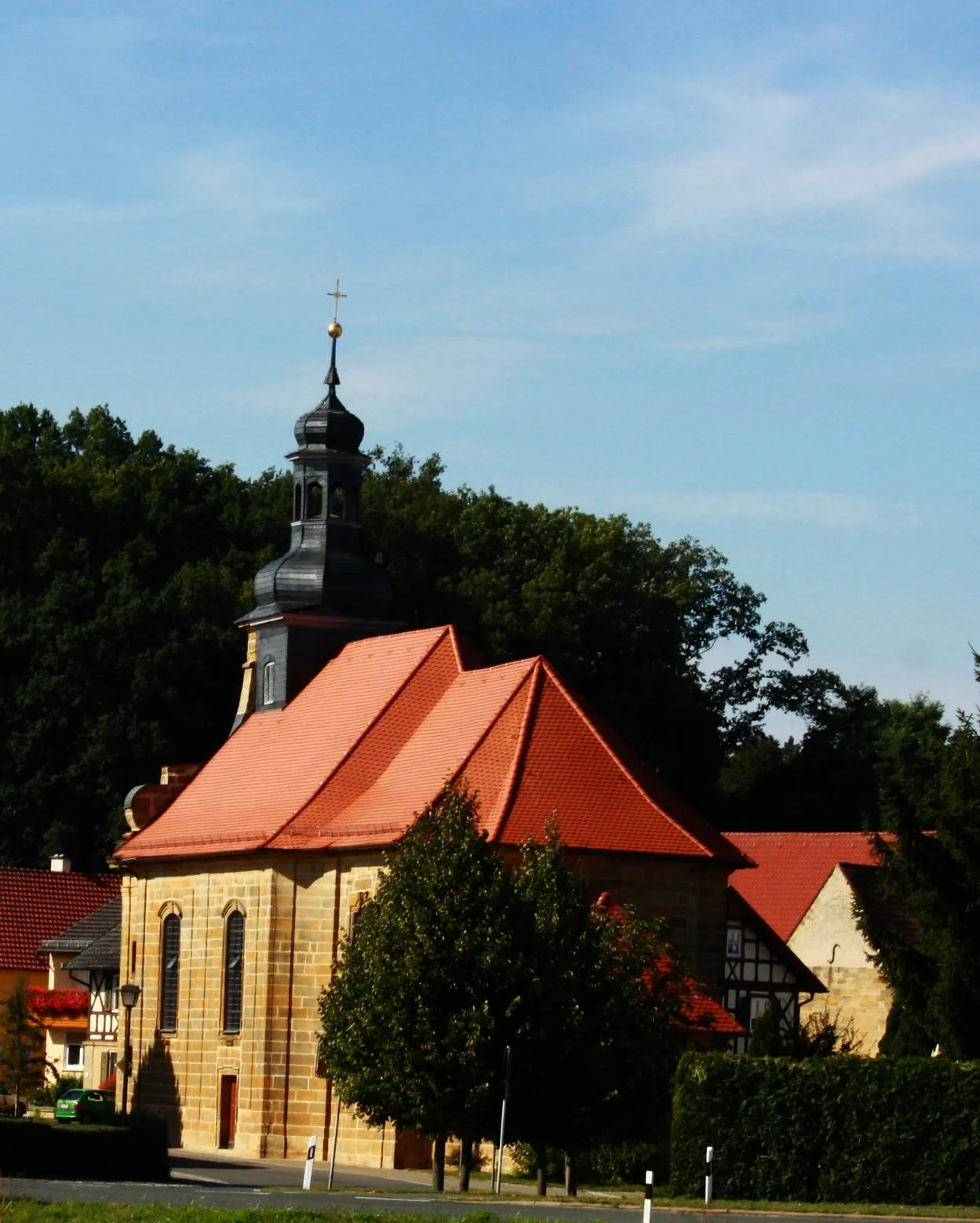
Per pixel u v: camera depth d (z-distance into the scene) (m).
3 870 113.31
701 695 137.12
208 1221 42.41
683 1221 45.06
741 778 141.38
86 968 102.62
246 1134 77.56
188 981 83.31
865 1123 54.00
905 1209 50.56
